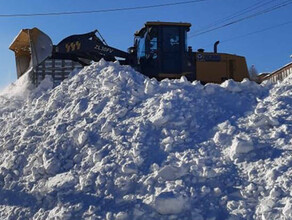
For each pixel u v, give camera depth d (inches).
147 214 226.7
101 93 361.7
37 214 258.1
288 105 302.8
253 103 322.3
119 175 259.9
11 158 322.7
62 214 243.3
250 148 256.5
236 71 561.0
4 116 423.2
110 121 314.0
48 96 404.5
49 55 503.5
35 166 301.1
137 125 300.0
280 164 237.0
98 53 538.0
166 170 248.2
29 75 480.1
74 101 362.9
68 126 328.8
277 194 215.6
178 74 544.7
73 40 527.5
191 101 322.3
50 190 269.3
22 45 530.9
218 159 257.6
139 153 271.6
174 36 549.0
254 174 237.5
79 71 427.8
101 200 247.1
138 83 370.3
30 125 361.7
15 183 297.1
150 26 546.6
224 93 336.8
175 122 296.4
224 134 278.1
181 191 232.7
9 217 265.9
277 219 201.8
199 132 289.9
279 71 564.7
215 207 222.7
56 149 306.0
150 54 545.6
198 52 556.4
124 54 560.4
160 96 333.7
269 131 276.4
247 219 210.1
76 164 287.7
